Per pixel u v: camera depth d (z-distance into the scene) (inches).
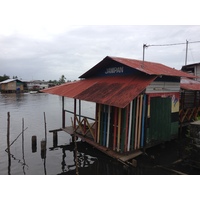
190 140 314.7
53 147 496.1
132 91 319.3
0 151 468.8
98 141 387.2
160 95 378.6
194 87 483.5
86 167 378.0
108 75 462.3
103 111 372.8
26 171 371.6
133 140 339.3
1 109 1106.1
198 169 307.3
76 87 466.6
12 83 2383.1
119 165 337.4
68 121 807.1
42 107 1218.6
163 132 390.6
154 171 309.7
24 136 586.6
